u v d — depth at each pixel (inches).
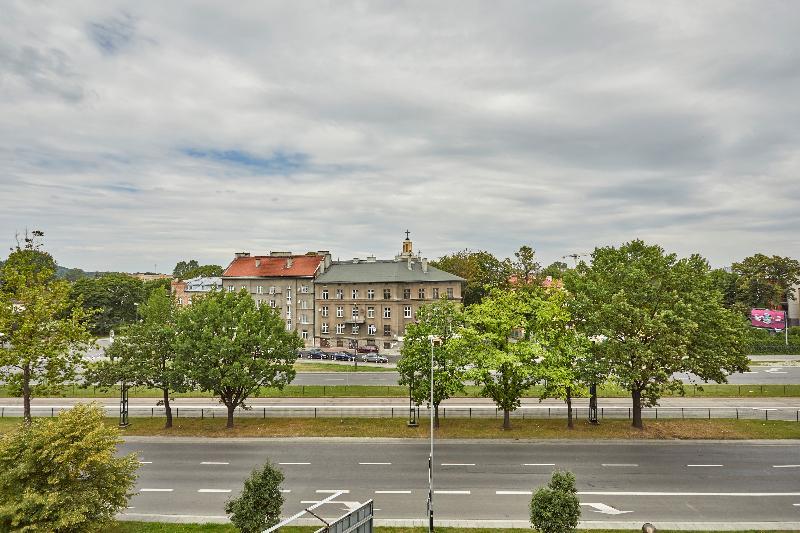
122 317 4468.5
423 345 1487.5
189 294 4830.2
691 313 1363.2
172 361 1566.2
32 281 1382.9
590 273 1612.9
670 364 1378.0
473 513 952.9
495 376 1695.4
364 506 749.3
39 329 1323.8
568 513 786.8
